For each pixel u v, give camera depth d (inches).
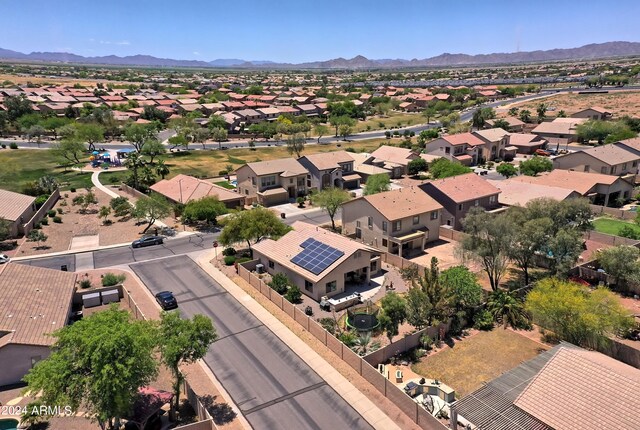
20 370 1316.4
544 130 5201.8
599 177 2955.2
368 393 1279.5
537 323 1587.1
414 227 2374.5
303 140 4987.7
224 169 4330.7
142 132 4842.5
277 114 7637.8
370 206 2342.5
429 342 1491.1
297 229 2237.9
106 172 4136.3
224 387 1316.4
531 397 1005.8
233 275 2094.0
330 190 2731.3
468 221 1844.2
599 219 2738.7
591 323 1339.8
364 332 1563.7
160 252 2390.5
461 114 7544.3
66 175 4013.3
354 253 1907.0
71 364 1011.3
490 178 3794.3
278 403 1246.9
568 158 3511.3
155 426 1151.0
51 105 6988.2
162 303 1787.6
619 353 1362.0
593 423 909.2
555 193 2704.2
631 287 1797.5
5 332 1332.4
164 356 1151.0
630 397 922.1
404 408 1195.3
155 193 3270.2
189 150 5226.4
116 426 1101.7
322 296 1827.0
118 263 2245.3
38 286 1610.5
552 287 1536.7
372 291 1910.7
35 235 2486.5
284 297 1819.6
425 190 2596.0
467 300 1617.9
